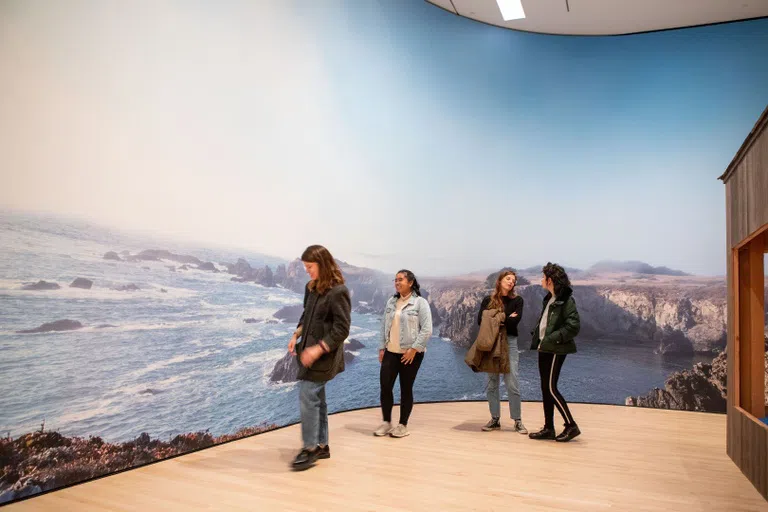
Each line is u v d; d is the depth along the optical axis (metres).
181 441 4.34
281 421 5.33
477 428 5.15
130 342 4.02
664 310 7.36
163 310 4.29
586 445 4.53
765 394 3.52
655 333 7.37
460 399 7.10
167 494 3.19
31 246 3.43
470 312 7.33
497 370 4.89
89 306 3.76
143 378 4.10
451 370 7.10
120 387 3.92
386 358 4.82
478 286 7.41
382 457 4.03
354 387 6.23
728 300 4.05
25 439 3.32
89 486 3.38
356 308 6.32
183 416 4.38
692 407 7.09
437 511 2.93
